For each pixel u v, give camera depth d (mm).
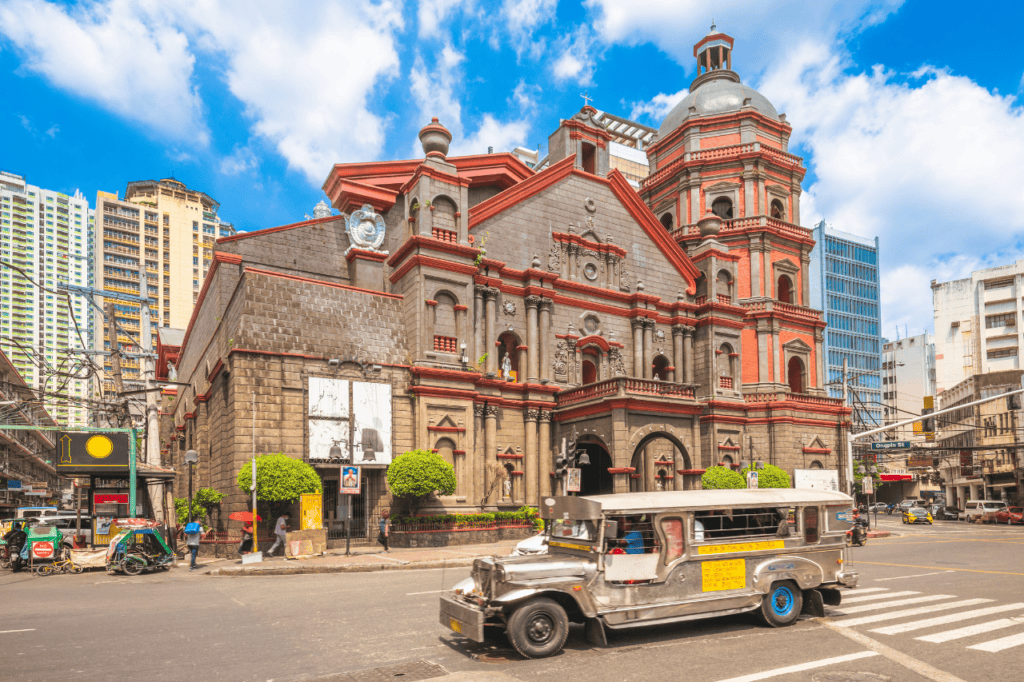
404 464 28484
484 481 33406
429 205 32938
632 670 9016
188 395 42781
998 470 74625
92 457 24703
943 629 11391
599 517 10578
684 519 11164
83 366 35438
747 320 45781
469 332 33344
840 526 12570
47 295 124125
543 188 38062
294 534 24312
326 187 36531
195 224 140125
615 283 39719
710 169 48344
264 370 27656
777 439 42812
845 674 8727
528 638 9711
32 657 10094
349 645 10516
